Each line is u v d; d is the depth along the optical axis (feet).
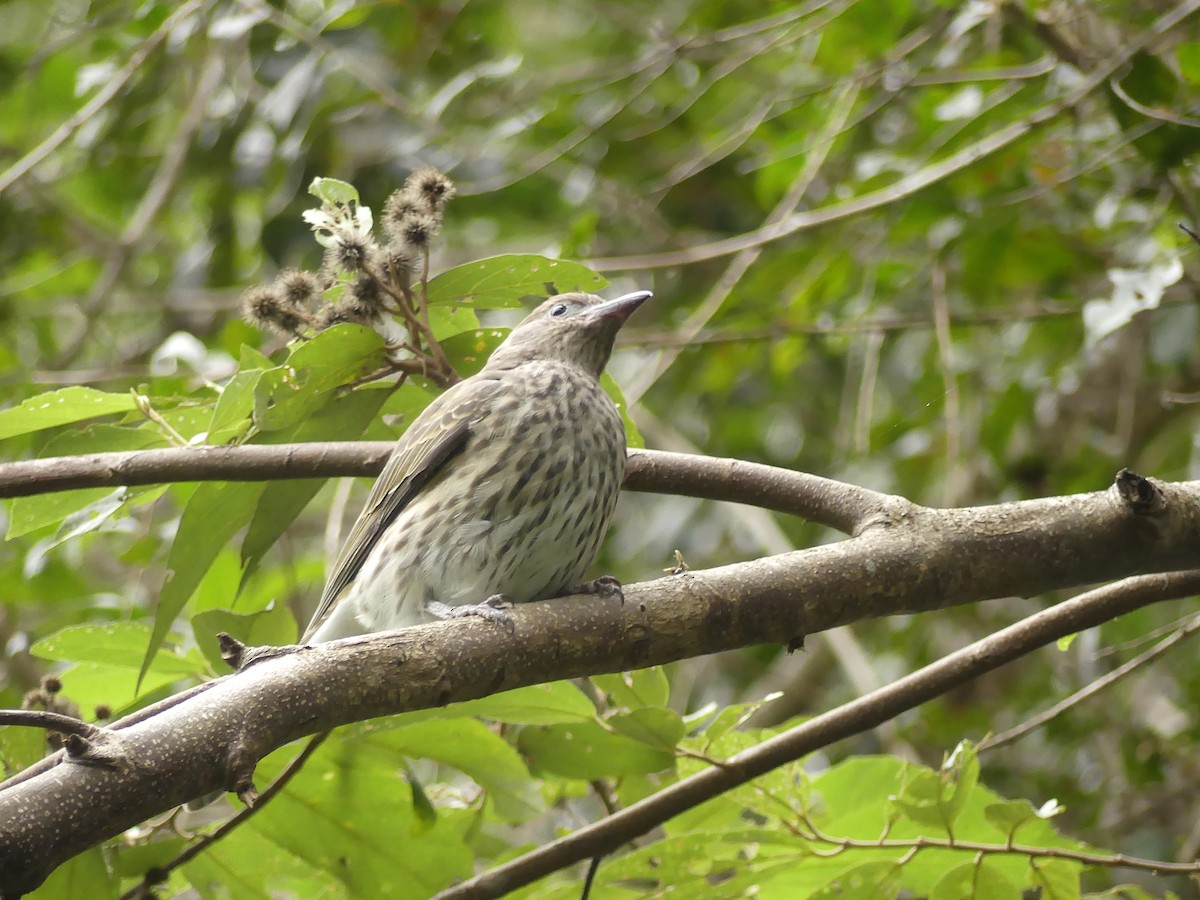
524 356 29.48
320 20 43.83
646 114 46.91
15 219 50.70
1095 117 37.73
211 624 26.58
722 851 26.21
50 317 52.49
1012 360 42.80
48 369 46.32
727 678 49.06
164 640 27.22
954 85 40.63
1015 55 40.78
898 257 44.42
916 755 42.47
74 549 43.52
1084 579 21.44
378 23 46.06
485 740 26.73
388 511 26.53
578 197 45.83
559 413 26.12
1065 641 25.17
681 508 48.39
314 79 42.63
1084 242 40.32
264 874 28.25
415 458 26.37
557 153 42.29
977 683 43.65
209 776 16.47
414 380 27.48
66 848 15.31
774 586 20.57
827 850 25.89
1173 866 24.40
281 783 25.12
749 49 43.73
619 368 50.65
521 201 47.98
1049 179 37.70
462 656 18.89
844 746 44.27
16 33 57.47
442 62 46.73
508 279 25.17
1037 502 21.65
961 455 43.88
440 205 24.90
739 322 43.14
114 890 25.35
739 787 26.05
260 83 45.80
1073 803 39.58
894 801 24.17
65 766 15.67
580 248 41.04
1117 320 30.30
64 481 24.61
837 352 47.50
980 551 21.13
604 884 26.91
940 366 44.88
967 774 24.02
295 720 17.38
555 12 58.90
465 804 30.25
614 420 26.71
